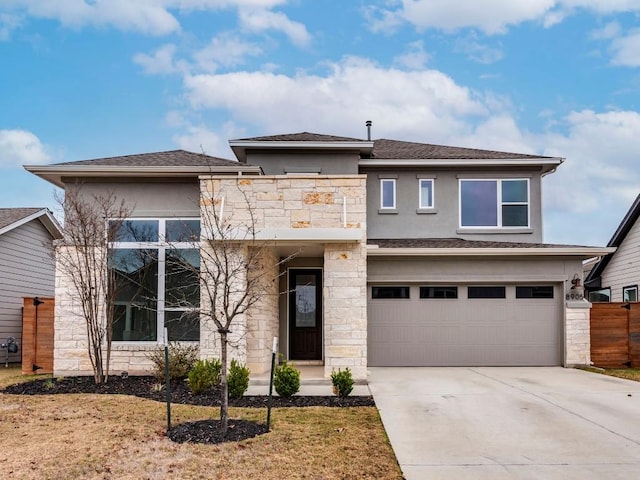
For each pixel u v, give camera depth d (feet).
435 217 57.21
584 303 48.75
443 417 28.58
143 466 20.77
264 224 40.60
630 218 61.11
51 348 47.26
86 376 42.63
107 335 40.50
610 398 33.24
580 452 22.98
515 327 49.57
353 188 40.70
